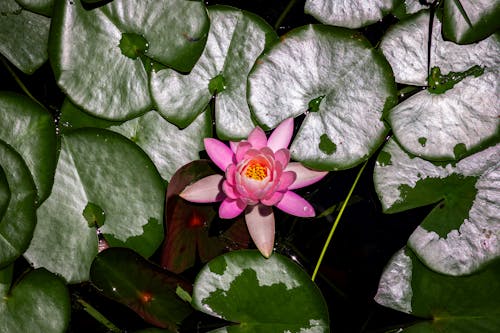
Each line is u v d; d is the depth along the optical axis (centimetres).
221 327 98
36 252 98
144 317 98
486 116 100
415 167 100
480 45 100
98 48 100
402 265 100
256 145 98
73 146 100
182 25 100
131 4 99
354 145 100
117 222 100
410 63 100
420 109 100
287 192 99
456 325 98
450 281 99
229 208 98
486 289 98
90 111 100
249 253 98
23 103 99
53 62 99
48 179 98
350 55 100
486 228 99
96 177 100
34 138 99
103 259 98
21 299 97
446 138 100
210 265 98
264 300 98
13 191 98
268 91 100
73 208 99
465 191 100
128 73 100
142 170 100
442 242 99
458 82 100
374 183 100
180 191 99
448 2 99
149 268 96
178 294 98
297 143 100
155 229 100
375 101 100
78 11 99
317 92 100
